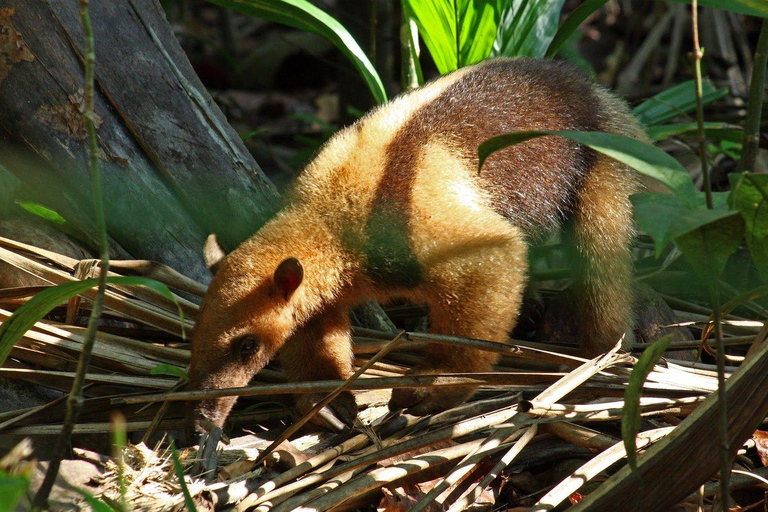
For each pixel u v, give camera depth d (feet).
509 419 12.59
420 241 14.51
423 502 11.17
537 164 15.65
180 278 15.16
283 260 13.87
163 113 16.07
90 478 11.50
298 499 11.41
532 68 16.29
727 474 9.98
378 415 14.62
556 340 17.51
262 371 15.84
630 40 41.93
